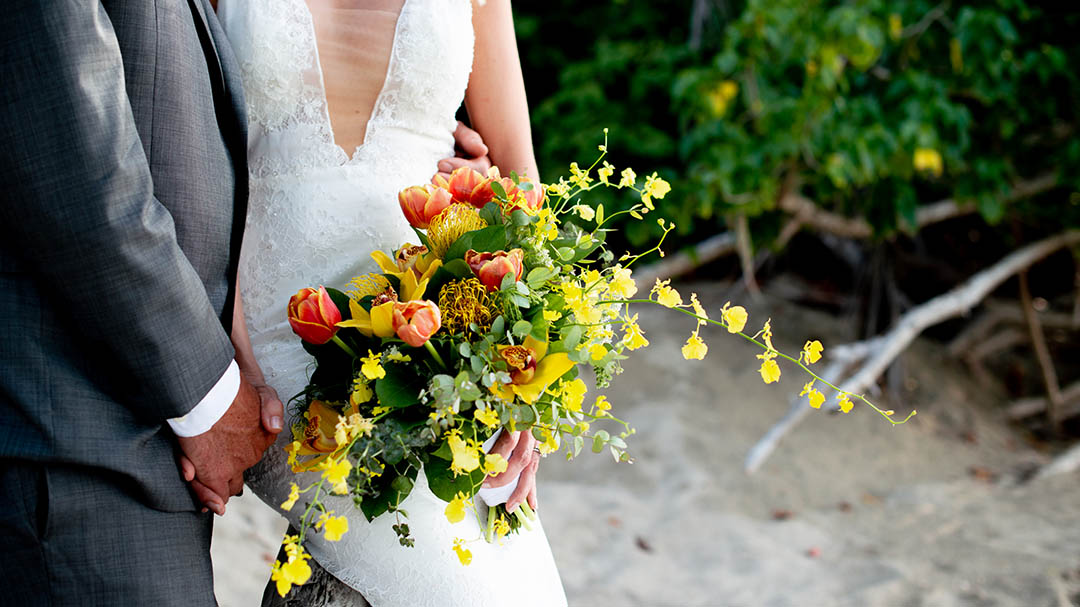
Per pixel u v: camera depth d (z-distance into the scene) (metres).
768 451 4.25
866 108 4.43
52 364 1.16
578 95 5.07
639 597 3.22
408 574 1.36
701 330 5.26
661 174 4.55
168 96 1.21
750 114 4.57
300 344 1.44
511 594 1.41
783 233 4.98
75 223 1.09
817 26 4.16
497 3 1.62
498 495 1.40
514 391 1.22
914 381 5.10
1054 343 5.71
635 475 4.18
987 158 4.76
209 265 1.27
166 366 1.17
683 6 5.29
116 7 1.18
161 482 1.23
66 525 1.17
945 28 4.65
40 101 1.08
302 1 1.42
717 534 3.70
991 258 5.79
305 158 1.43
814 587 3.28
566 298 1.28
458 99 1.53
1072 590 3.22
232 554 2.88
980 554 3.51
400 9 1.46
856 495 4.13
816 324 5.45
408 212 1.33
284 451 1.42
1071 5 4.76
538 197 1.35
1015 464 4.55
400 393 1.22
